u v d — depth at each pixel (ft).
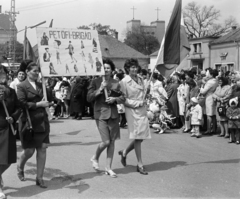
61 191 16.61
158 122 34.47
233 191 16.70
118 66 165.07
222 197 15.88
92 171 19.99
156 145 27.76
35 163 21.75
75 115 46.29
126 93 19.61
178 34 21.70
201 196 15.99
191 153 24.84
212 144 28.09
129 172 19.86
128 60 20.06
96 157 19.70
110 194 16.22
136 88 19.63
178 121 36.65
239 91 29.63
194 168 20.75
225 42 121.19
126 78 19.80
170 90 36.45
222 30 165.17
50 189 16.89
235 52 117.60
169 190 16.80
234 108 27.96
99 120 18.93
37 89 17.04
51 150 25.61
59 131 35.04
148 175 19.29
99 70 19.03
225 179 18.58
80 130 35.65
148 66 168.55
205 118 34.17
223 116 30.55
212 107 32.12
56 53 18.57
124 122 37.29
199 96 32.42
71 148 26.32
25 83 16.79
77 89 44.60
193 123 31.22
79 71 18.93
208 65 131.23
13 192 16.43
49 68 18.25
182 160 22.75
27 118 16.55
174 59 21.72
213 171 20.11
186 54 21.86
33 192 16.44
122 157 20.88
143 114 19.72
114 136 19.10
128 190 16.79
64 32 18.95
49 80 48.73
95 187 17.21
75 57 18.98
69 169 20.40
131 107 19.52
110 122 18.97
